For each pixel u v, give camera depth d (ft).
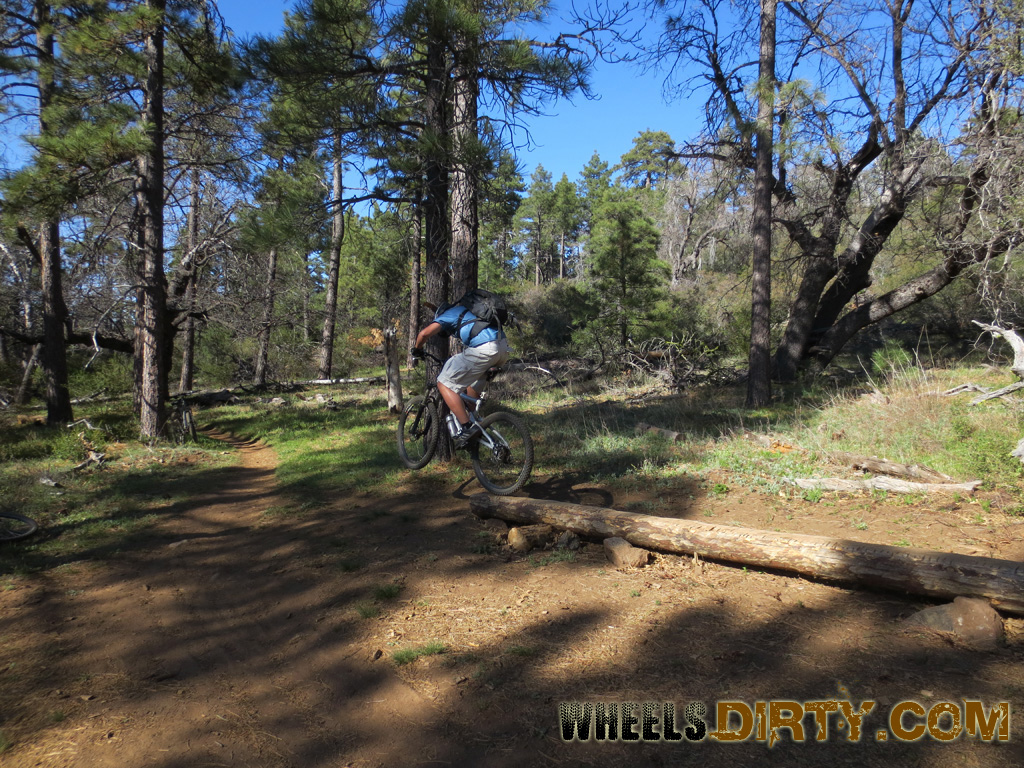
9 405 62.54
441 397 21.91
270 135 28.55
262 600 15.70
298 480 28.53
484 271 125.29
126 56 39.32
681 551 15.08
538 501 18.47
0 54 42.37
